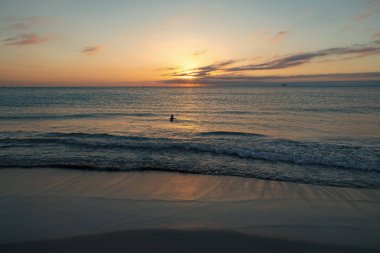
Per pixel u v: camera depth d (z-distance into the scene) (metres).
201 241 4.06
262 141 12.49
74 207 5.33
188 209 5.25
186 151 10.02
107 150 10.15
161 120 22.08
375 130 16.06
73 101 46.69
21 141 11.55
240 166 8.23
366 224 4.66
